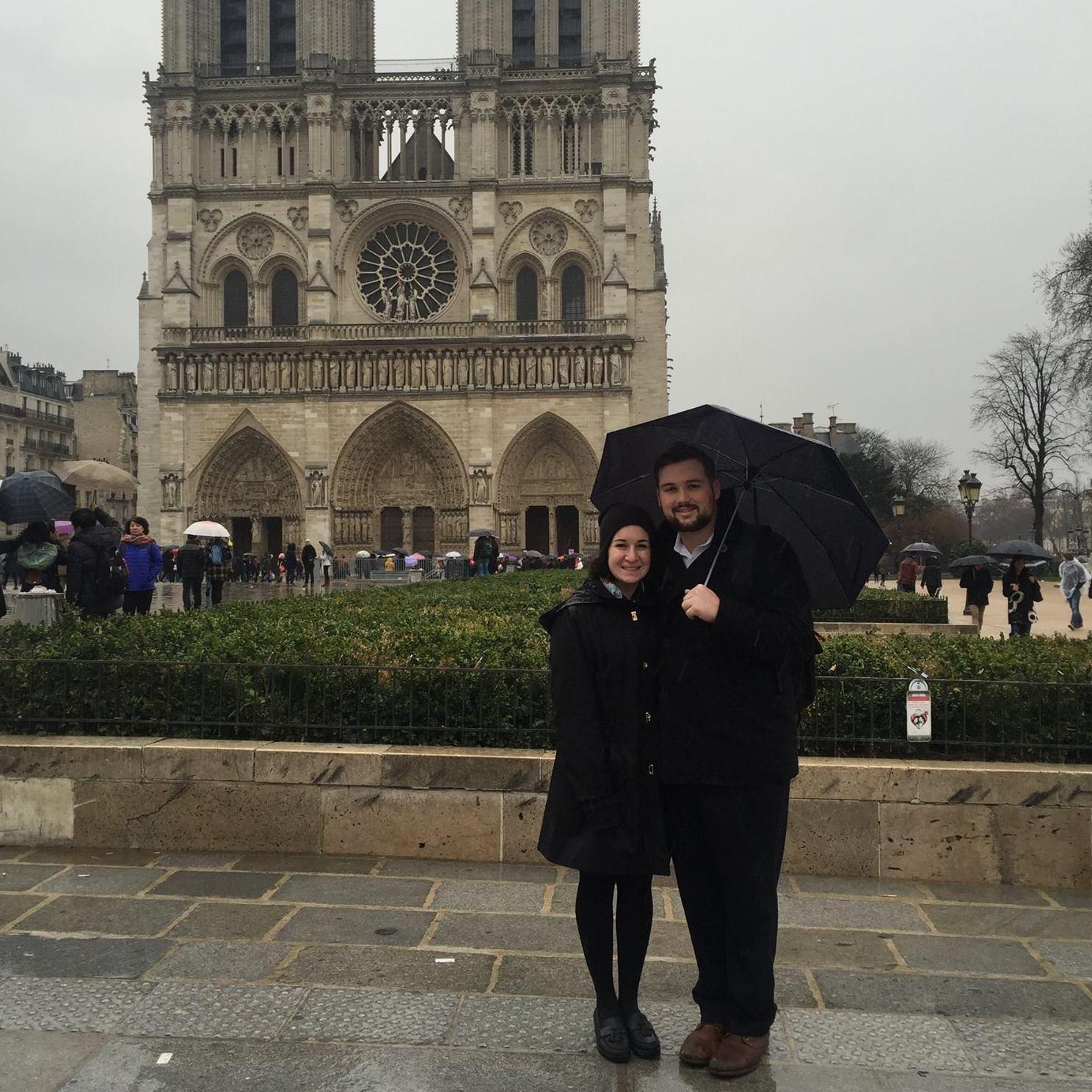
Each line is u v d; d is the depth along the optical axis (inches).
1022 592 1323.8
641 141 3459.6
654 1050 270.4
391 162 3570.4
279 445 3435.0
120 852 450.3
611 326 3380.9
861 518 284.8
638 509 281.6
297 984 311.0
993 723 451.8
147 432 3553.2
